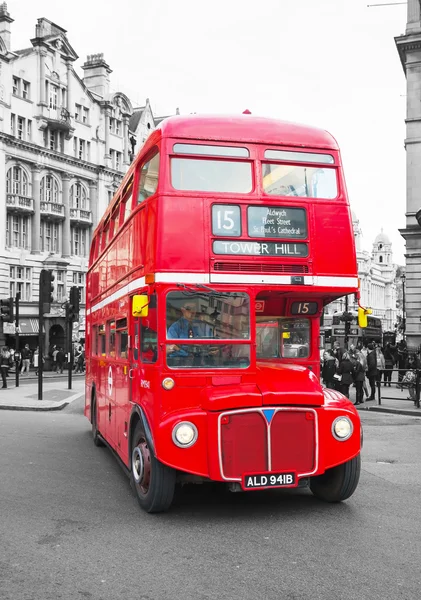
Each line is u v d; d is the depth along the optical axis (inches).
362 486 335.9
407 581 195.9
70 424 627.2
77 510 284.8
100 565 211.3
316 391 270.8
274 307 303.3
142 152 304.2
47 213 1884.8
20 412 738.8
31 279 1833.2
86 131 2071.9
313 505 293.0
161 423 261.6
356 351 794.2
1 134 1704.0
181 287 269.7
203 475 257.9
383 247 7037.4
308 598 183.2
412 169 1624.0
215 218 275.9
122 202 364.2
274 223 282.2
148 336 283.1
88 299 570.9
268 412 261.1
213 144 281.1
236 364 275.4
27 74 1840.6
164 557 219.1
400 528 253.9
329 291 285.1
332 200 291.7
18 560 216.5
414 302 1588.3
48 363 1782.7
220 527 256.1
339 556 218.8
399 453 443.8
